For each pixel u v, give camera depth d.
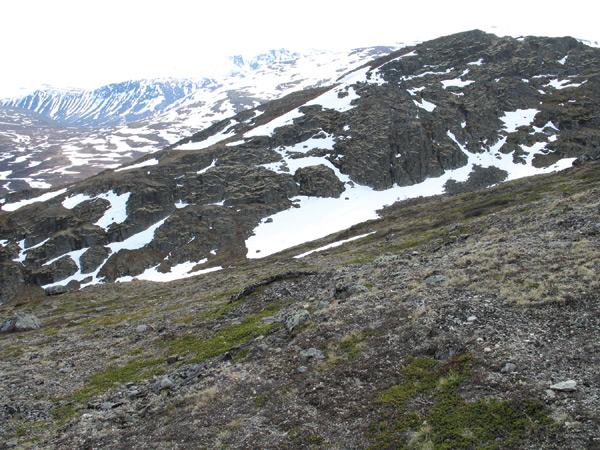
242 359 22.28
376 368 16.72
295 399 16.06
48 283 137.38
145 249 147.38
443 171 177.62
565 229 28.19
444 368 15.16
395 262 36.44
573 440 10.17
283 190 172.12
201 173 185.00
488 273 23.84
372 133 188.00
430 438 11.86
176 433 15.57
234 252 138.12
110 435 17.17
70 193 178.50
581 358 13.45
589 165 94.75
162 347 32.94
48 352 38.41
